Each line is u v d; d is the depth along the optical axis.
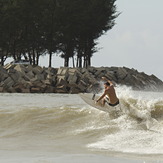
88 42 197.12
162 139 32.34
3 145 31.75
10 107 52.03
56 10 187.12
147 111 39.97
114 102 40.69
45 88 134.75
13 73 137.88
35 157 26.52
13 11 178.50
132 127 36.53
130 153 28.58
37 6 184.00
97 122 38.38
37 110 42.50
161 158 26.80
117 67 171.38
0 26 178.62
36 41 190.38
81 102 73.19
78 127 37.47
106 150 29.73
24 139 34.31
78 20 188.25
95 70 164.12
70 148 30.59
